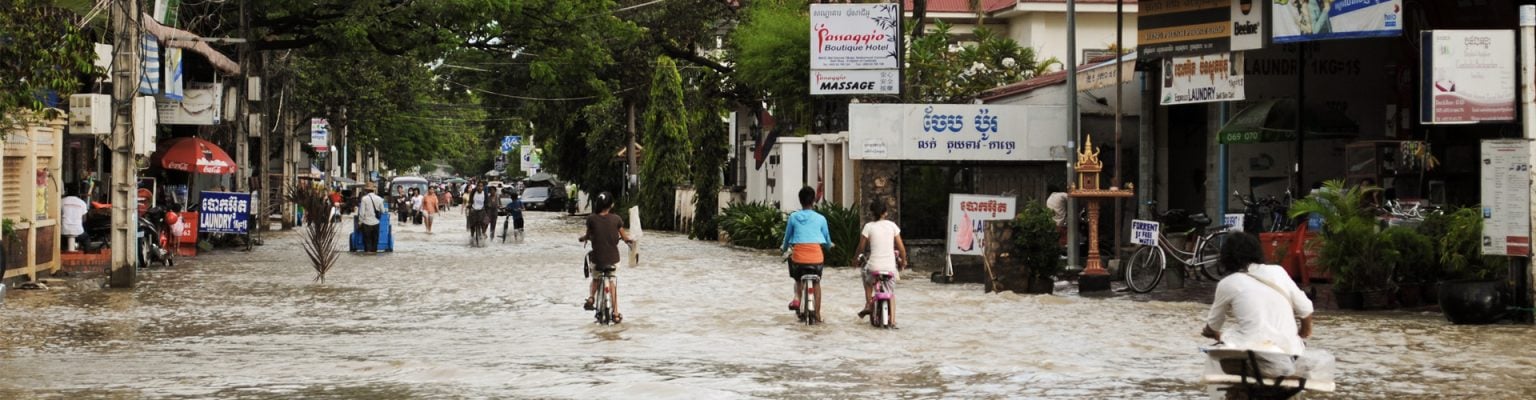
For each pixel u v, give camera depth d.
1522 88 24.50
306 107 96.56
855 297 31.36
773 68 63.19
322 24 55.50
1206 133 41.22
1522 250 24.48
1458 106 24.91
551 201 124.94
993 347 21.56
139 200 44.16
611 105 93.44
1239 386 12.20
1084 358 20.16
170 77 41.94
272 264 44.00
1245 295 12.63
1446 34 24.88
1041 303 29.50
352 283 36.16
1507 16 33.06
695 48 85.25
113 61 33.66
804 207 25.56
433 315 27.39
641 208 79.62
